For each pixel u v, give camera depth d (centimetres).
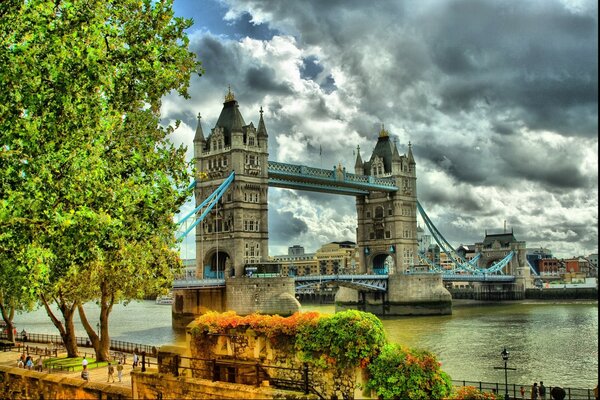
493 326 13050
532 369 7631
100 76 3169
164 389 2802
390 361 2512
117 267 5091
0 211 2791
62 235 3102
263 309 13662
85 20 3153
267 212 15500
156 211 3706
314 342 2675
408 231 19788
